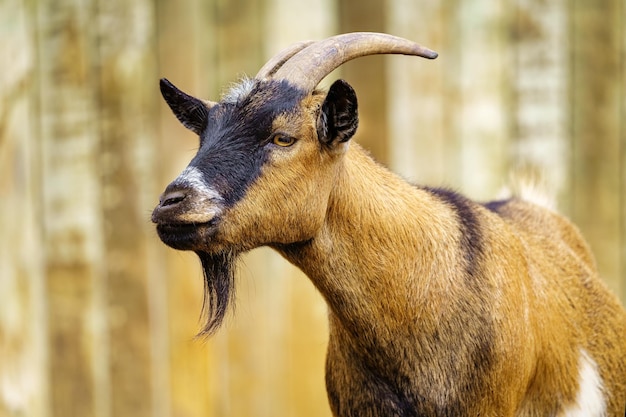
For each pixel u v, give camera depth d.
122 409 17.78
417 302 9.74
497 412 9.94
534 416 10.64
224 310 9.67
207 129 9.48
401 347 9.82
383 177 9.95
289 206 9.29
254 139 9.24
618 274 19.81
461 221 10.05
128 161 17.73
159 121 17.84
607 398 11.32
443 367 9.80
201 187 9.02
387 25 18.30
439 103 18.30
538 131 18.73
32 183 16.86
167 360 17.94
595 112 19.83
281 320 17.88
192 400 17.70
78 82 17.34
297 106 9.27
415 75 18.19
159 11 17.83
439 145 18.31
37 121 17.16
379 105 18.53
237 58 17.80
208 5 17.75
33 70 16.97
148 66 17.80
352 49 9.55
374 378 10.05
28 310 16.77
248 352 18.03
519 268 10.27
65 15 17.27
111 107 17.73
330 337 10.35
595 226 19.83
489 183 18.22
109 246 17.78
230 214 9.10
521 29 18.66
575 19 19.61
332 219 9.59
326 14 17.53
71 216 17.41
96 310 17.48
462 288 9.79
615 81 19.81
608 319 11.48
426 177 18.22
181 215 8.94
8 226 16.70
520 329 9.98
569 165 19.47
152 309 17.75
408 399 9.95
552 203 12.59
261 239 9.34
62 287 17.45
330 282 9.74
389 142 18.39
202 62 17.59
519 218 11.44
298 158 9.27
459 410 9.84
